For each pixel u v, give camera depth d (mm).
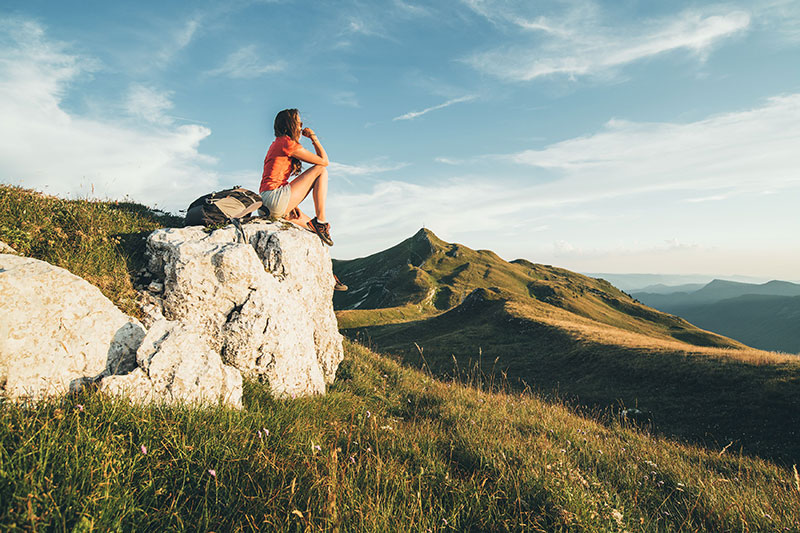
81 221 5527
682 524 3986
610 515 3164
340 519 2443
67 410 2764
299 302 6473
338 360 7609
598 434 8461
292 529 2400
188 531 2254
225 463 2797
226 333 5000
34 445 2250
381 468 3316
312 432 3771
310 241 6906
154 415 3018
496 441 4891
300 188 6543
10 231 4402
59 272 3504
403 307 114688
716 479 5492
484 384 12102
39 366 3043
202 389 3686
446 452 4477
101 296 3789
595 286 186750
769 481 7270
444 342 51125
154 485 2463
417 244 194375
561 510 3096
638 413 23375
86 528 1899
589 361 35406
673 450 8789
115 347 3656
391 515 2715
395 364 10969
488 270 162125
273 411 4234
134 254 5527
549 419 8242
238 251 5195
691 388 25422
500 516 3088
